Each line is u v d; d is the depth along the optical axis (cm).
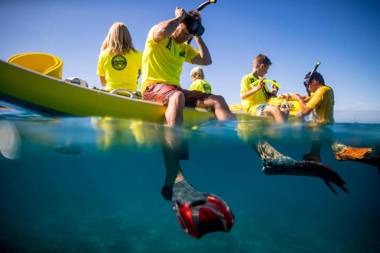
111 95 330
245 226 693
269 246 503
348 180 1380
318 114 477
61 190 1841
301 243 535
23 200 1561
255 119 439
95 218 786
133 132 345
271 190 1839
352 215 1065
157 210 970
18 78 288
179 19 321
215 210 175
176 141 299
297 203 1539
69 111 316
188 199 188
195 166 1128
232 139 453
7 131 359
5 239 520
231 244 504
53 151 537
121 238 524
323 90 469
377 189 1510
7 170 909
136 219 747
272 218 869
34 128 335
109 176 1445
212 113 370
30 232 582
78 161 777
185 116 345
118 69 430
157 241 507
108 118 329
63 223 704
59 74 365
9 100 297
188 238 529
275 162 287
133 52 443
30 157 641
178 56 372
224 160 903
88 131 336
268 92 582
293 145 600
